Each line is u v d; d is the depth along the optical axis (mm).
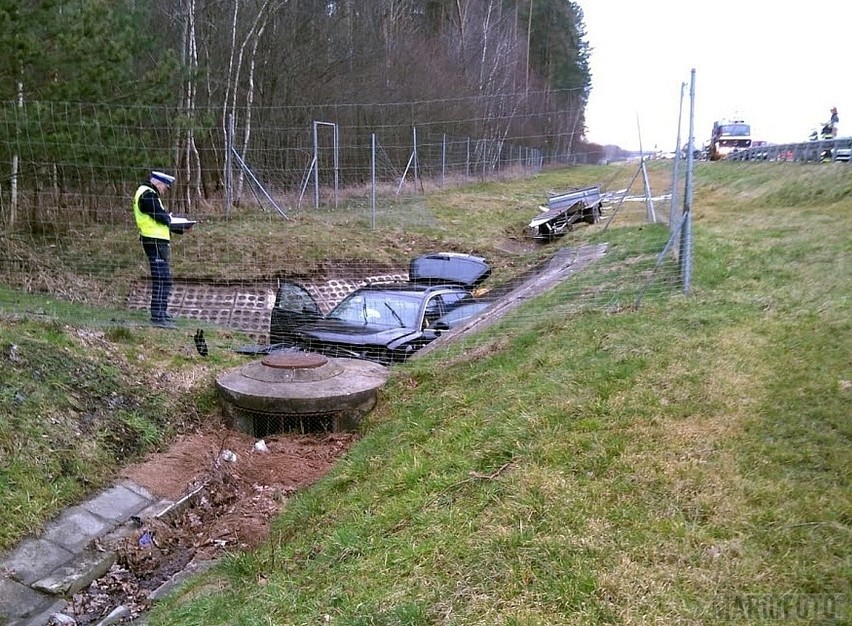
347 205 17984
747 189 16641
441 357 7641
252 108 19094
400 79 26094
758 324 6418
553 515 3859
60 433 5680
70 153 9875
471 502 4250
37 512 4926
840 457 4098
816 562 3275
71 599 4449
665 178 15609
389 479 5004
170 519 5430
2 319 7188
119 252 10984
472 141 24047
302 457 6379
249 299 11211
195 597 4254
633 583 3246
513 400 5609
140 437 6242
